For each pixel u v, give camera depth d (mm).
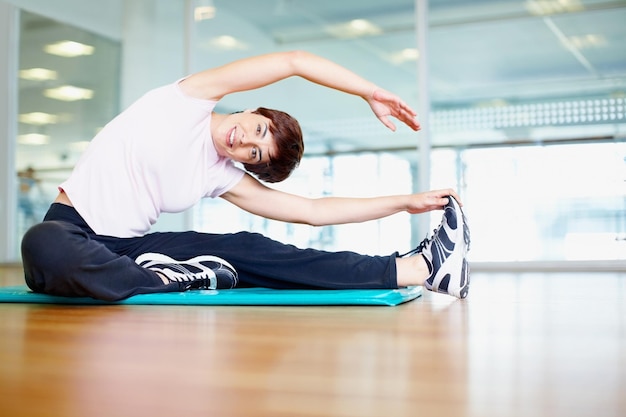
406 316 1666
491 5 4746
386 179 4781
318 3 5055
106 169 2145
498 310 1837
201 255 2234
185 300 1970
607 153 4520
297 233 4840
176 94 2172
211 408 735
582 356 1073
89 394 808
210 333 1342
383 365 987
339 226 4746
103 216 2145
